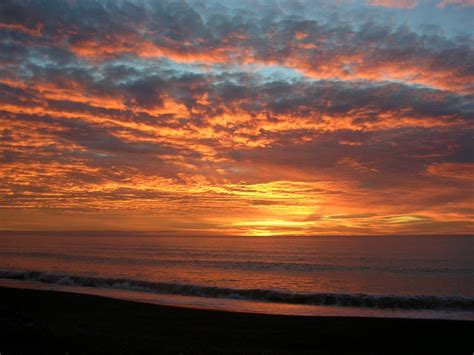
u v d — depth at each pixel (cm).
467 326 1431
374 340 1277
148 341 1154
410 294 2359
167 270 3559
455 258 4862
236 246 8225
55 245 7581
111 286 2516
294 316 1592
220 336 1306
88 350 972
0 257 4659
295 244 9306
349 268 3862
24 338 1049
